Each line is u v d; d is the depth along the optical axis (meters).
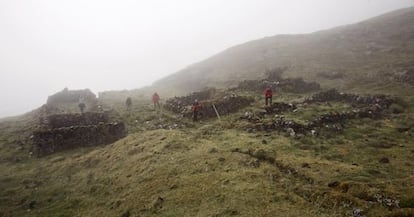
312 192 14.59
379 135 24.02
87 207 17.86
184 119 32.25
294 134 23.55
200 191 15.85
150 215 14.95
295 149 20.77
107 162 23.22
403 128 25.52
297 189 15.09
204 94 40.31
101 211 16.89
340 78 54.56
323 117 26.55
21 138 31.73
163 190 16.78
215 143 22.62
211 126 27.80
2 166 25.64
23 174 23.70
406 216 11.93
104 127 29.06
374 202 13.34
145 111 38.03
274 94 40.72
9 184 22.31
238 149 20.69
